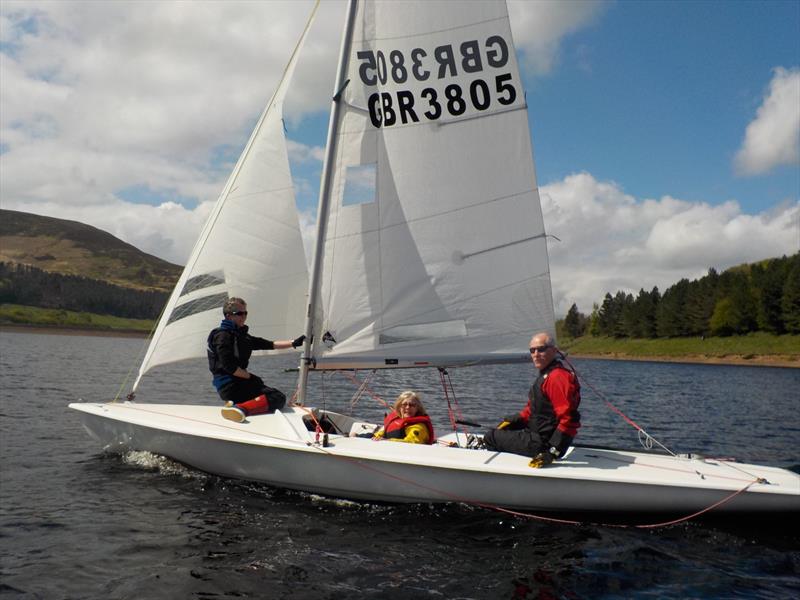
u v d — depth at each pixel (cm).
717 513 476
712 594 375
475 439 582
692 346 7425
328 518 478
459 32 566
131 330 11694
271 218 618
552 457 475
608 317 10012
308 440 512
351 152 559
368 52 557
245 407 567
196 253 621
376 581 375
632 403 1647
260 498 521
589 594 369
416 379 1959
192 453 570
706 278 8719
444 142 569
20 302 11988
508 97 570
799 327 6450
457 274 573
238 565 394
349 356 571
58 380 1658
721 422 1244
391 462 487
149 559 401
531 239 574
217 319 620
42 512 485
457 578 383
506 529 464
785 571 409
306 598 352
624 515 481
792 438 1040
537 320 578
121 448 629
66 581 369
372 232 563
